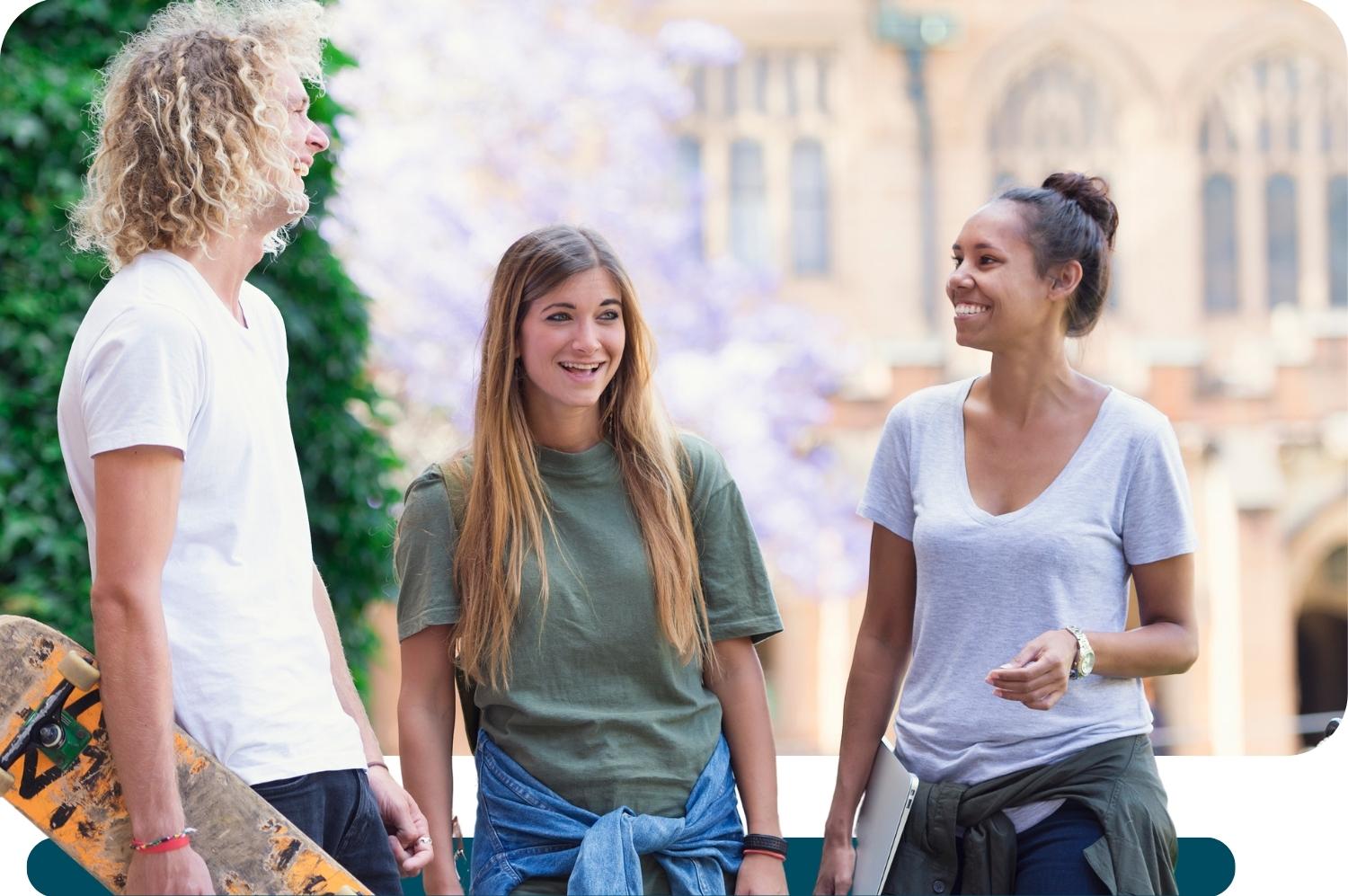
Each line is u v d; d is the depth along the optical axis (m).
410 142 26.09
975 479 4.56
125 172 3.98
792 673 31.70
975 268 4.51
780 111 35.56
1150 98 36.19
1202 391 35.41
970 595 4.46
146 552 3.75
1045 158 36.19
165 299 3.88
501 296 4.51
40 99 8.01
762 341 31.86
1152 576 4.45
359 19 26.47
